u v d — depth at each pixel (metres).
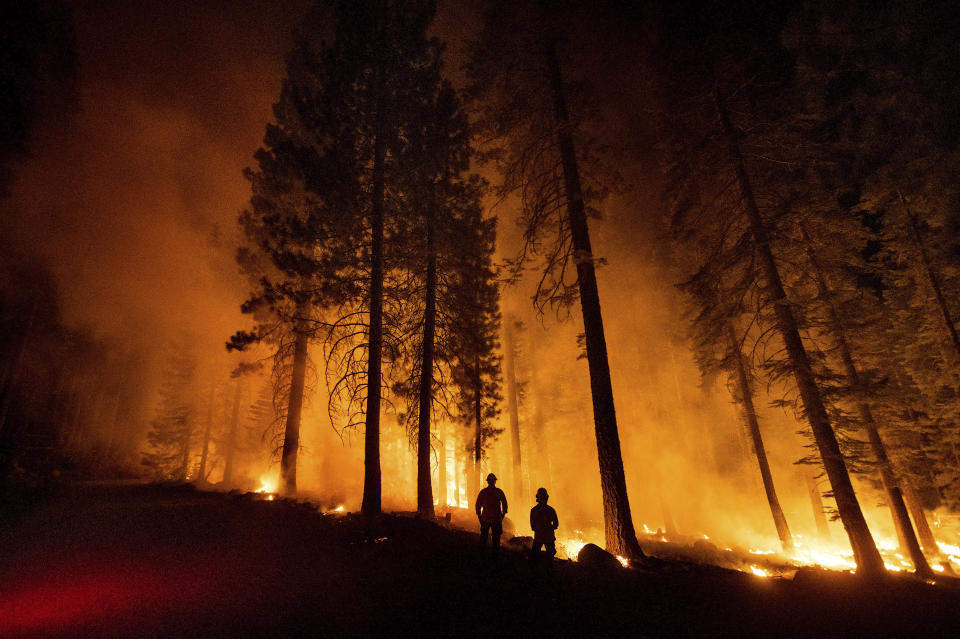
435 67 15.71
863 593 7.51
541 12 14.11
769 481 19.14
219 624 4.47
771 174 14.45
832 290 16.20
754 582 8.08
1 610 4.66
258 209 17.66
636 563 9.04
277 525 9.70
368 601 5.34
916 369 19.09
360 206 13.58
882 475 16.00
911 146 20.89
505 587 6.25
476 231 18.05
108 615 4.62
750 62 13.97
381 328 13.86
